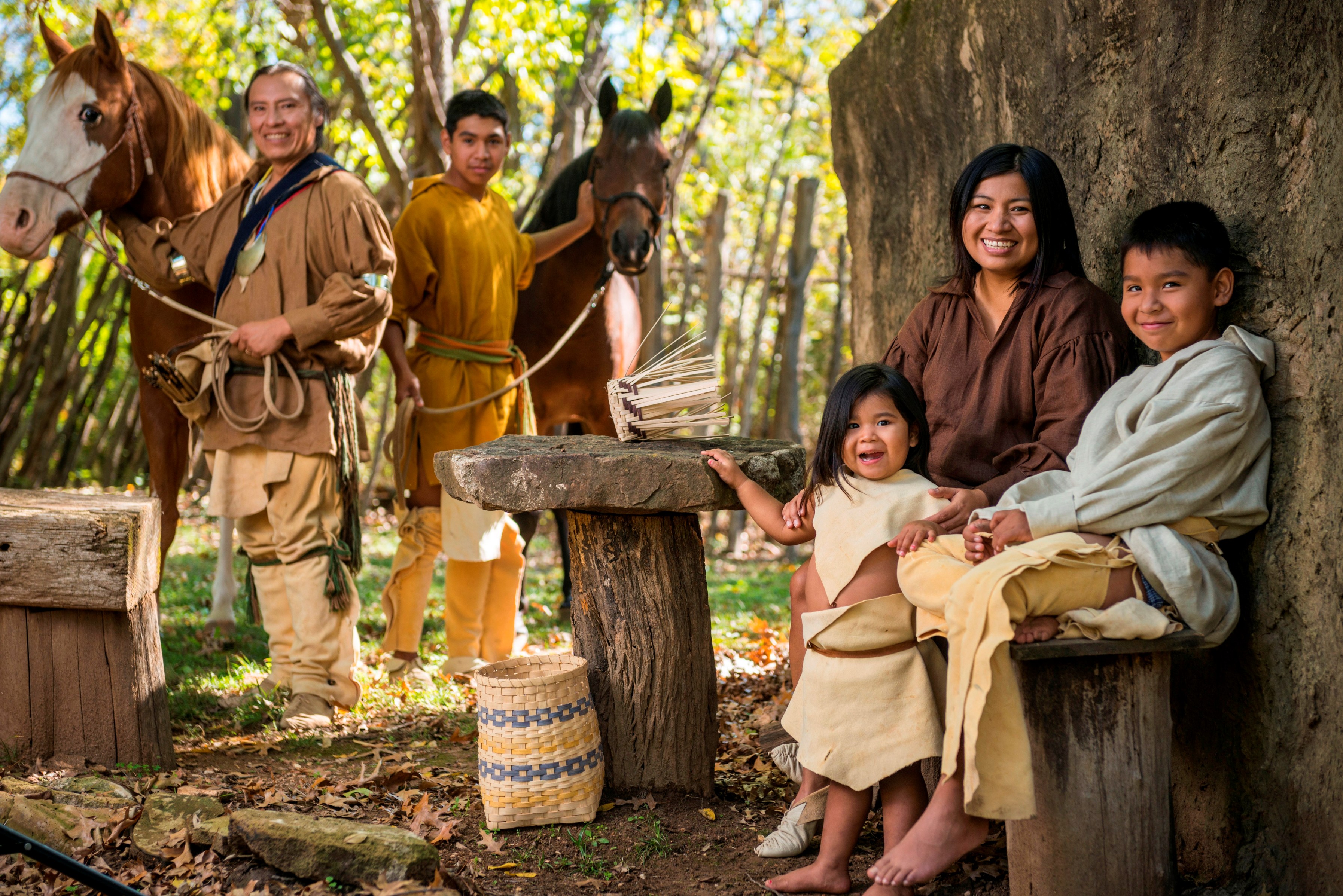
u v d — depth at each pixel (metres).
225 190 4.54
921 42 4.01
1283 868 2.30
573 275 5.38
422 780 3.15
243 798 2.97
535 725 2.76
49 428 10.59
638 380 3.02
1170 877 2.26
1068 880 2.24
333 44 7.40
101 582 2.96
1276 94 2.43
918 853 2.21
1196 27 2.67
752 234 13.67
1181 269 2.46
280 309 3.83
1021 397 2.84
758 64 11.41
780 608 6.55
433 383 4.50
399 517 4.63
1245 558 2.45
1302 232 2.34
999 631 2.11
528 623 6.07
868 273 4.59
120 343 12.23
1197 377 2.35
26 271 10.57
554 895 2.47
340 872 2.38
